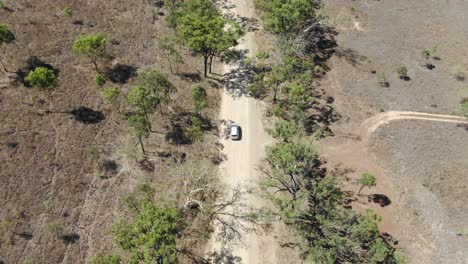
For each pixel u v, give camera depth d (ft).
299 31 276.41
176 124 232.53
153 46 274.57
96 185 200.95
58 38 259.80
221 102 249.14
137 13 295.28
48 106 224.74
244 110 246.06
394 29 319.68
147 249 143.33
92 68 249.96
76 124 220.64
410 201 212.84
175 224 153.58
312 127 242.37
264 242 192.13
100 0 296.71
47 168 201.16
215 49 237.45
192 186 206.80
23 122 214.69
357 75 278.67
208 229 194.29
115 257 161.68
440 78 283.38
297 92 232.94
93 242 182.29
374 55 294.87
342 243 171.83
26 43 250.98
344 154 231.71
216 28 241.96
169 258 148.87
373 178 203.92
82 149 211.82
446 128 251.19
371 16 329.52
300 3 264.31
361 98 263.29
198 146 224.53
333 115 250.78
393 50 300.81
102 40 238.27
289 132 207.00
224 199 205.57
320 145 234.38
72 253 177.78
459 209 211.41
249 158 223.30
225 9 317.42
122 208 194.70
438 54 301.43
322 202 186.39
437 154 235.61
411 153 235.20
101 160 209.46
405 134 245.04
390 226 202.18
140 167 210.79
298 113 234.17
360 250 179.42
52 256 175.32
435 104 264.52
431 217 207.00
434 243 197.06
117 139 220.43
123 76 250.16
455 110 261.65
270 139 233.14
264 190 209.26
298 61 266.98
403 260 170.30
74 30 268.21
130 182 204.74
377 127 247.50
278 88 255.91
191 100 246.06
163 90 230.27
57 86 225.76
